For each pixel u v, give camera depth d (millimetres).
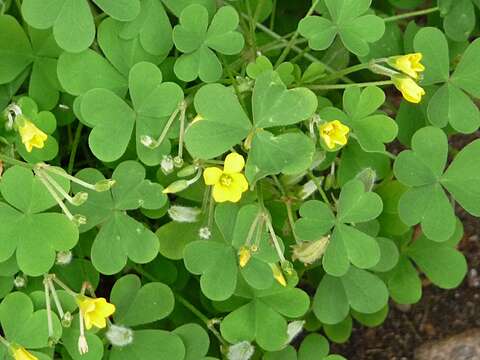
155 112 203
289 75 214
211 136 190
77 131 225
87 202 200
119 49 208
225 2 229
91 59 206
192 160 220
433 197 214
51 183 192
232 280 202
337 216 206
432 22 258
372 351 290
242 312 212
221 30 208
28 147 193
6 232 190
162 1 211
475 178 213
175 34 204
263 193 221
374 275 228
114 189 201
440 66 221
